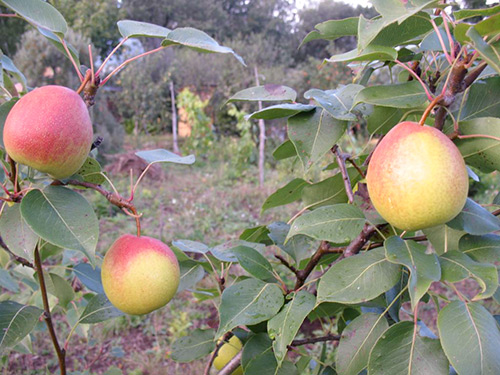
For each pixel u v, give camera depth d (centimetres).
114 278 37
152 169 359
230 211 279
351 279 34
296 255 49
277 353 35
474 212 37
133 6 1076
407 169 29
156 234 230
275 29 1209
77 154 33
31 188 37
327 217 37
